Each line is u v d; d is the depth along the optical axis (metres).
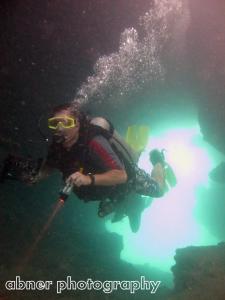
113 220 3.77
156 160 3.96
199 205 12.27
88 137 2.43
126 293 4.64
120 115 14.82
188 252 4.78
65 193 2.23
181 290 4.05
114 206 3.04
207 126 10.41
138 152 3.52
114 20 13.83
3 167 2.78
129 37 13.79
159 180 3.66
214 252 4.66
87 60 13.94
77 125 2.42
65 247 6.41
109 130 2.80
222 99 9.47
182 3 11.29
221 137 10.09
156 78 13.90
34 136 10.78
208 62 9.65
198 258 4.52
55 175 8.80
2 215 6.70
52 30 13.17
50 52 13.16
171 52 12.59
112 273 5.97
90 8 13.59
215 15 9.17
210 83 9.66
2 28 12.12
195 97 11.36
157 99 14.55
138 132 3.59
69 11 13.36
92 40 13.88
